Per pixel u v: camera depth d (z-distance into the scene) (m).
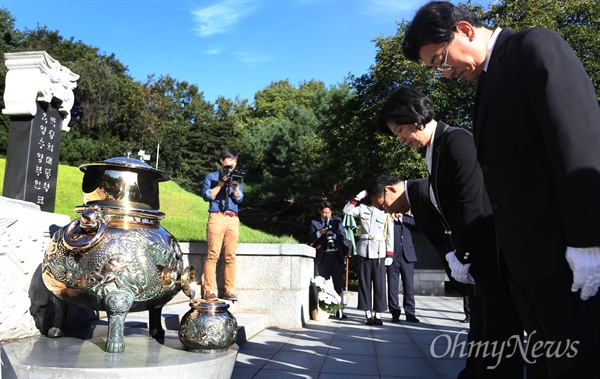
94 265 2.39
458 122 14.87
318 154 25.17
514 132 1.54
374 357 4.24
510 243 1.54
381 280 6.61
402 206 3.36
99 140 31.45
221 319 2.57
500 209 1.59
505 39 1.68
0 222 2.66
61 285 2.46
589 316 1.37
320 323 6.62
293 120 31.38
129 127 34.22
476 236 2.45
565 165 1.32
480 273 2.46
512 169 1.54
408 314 7.09
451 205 2.74
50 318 3.09
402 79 16.45
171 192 14.67
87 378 2.04
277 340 4.96
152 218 2.70
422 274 13.93
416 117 2.56
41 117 5.82
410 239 7.18
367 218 6.68
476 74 1.81
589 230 1.26
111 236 2.47
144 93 36.53
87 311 3.47
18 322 2.79
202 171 37.19
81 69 30.47
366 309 6.61
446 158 2.60
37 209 3.41
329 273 7.59
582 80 1.42
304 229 30.11
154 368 2.10
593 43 13.51
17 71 5.64
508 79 1.57
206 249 5.99
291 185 28.67
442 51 1.77
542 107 1.41
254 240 7.32
